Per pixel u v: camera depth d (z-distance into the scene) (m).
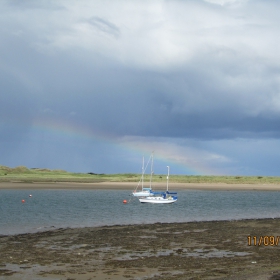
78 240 30.98
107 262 23.30
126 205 71.44
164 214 56.25
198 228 38.16
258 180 189.25
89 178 188.12
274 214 57.22
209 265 22.48
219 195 104.81
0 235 34.25
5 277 20.16
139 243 29.56
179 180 179.00
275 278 18.78
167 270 21.42
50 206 66.31
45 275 20.53
